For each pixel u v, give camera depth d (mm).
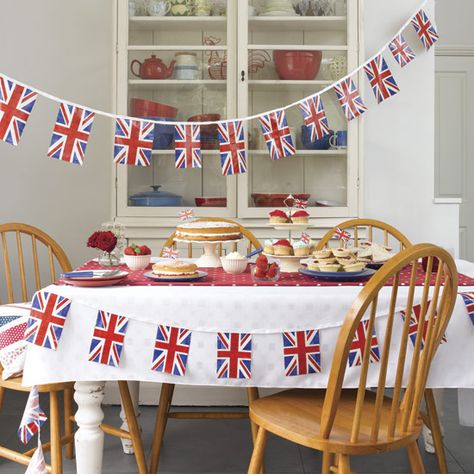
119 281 1961
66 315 1763
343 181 3324
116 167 3275
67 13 3709
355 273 2047
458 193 4844
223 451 2574
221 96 3338
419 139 3584
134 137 2441
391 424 1547
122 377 1766
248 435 2748
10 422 2861
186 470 2393
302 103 2725
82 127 2307
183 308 1759
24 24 3697
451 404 3105
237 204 3320
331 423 1524
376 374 1758
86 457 1821
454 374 1768
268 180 3330
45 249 3760
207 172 3326
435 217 3596
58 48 3709
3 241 2617
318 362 1754
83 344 1766
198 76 3336
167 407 2277
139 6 3328
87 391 1816
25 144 3723
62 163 3742
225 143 2635
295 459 2494
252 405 1777
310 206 3326
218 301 1754
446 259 1510
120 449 2588
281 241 2322
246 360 1750
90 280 1893
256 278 2062
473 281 2051
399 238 2883
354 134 3311
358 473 2383
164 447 2607
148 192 3303
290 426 1615
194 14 3338
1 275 3723
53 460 1922
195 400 3080
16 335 2113
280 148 2682
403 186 3592
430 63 3562
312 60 3332
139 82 3316
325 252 2123
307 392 1896
